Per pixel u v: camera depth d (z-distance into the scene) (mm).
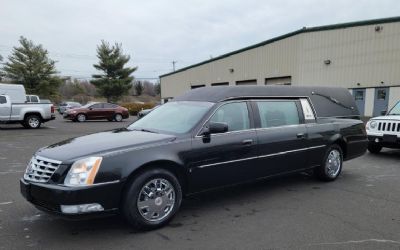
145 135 4570
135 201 3986
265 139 5297
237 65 33250
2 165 7926
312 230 4168
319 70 25531
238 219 4531
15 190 5777
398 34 21453
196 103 5176
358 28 23281
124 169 3904
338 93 8633
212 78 37250
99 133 5035
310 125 6086
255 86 5598
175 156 4324
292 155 5719
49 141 12508
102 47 45625
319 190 5934
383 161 8703
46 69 48531
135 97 84000
